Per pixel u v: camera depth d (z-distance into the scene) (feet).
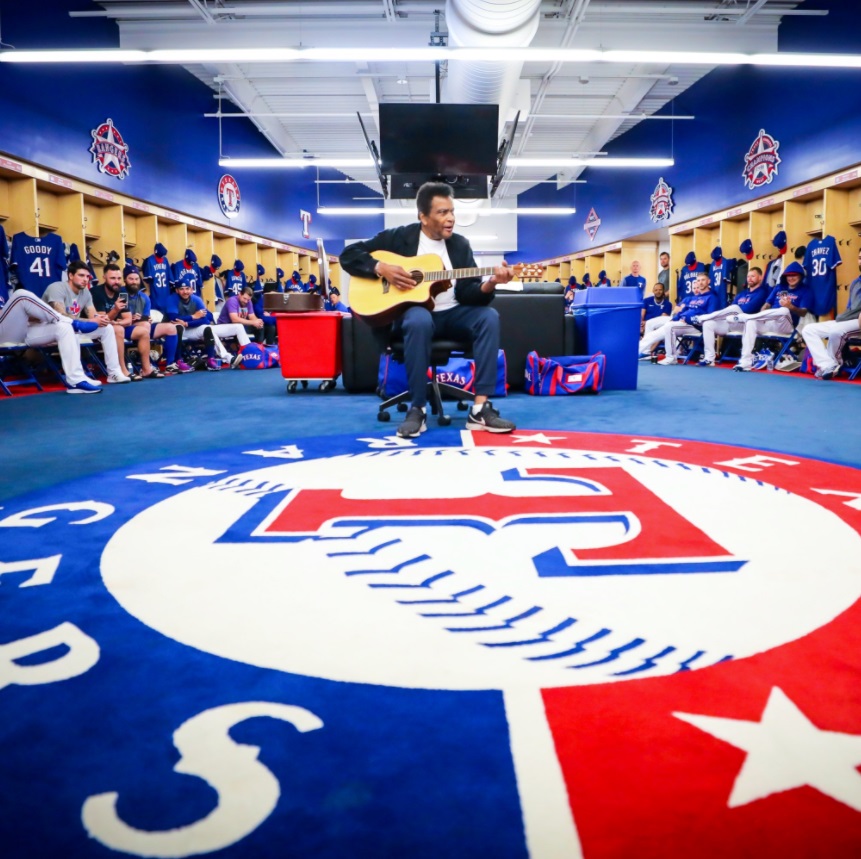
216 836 1.98
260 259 45.96
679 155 38.04
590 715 2.56
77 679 2.87
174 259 34.94
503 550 4.50
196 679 2.86
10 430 10.36
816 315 22.93
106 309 21.58
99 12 26.86
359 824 2.02
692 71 34.68
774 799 2.10
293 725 2.52
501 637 3.23
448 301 10.02
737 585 3.85
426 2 26.86
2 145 22.16
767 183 30.27
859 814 2.04
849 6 25.07
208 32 28.94
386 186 33.65
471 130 25.12
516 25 21.93
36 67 23.75
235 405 13.66
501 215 66.59
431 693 2.73
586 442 8.73
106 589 3.88
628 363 16.05
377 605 3.62
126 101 29.37
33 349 17.61
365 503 5.74
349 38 29.09
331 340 15.80
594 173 50.06
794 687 2.77
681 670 2.91
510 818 2.03
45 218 25.75
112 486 6.49
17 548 4.62
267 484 6.50
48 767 2.30
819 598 3.66
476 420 9.71
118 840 1.97
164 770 2.27
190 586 3.92
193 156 35.55
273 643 3.19
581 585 3.88
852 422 10.50
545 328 16.01
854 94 24.95
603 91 37.83
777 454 7.84
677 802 2.09
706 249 36.60
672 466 7.15
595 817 2.03
